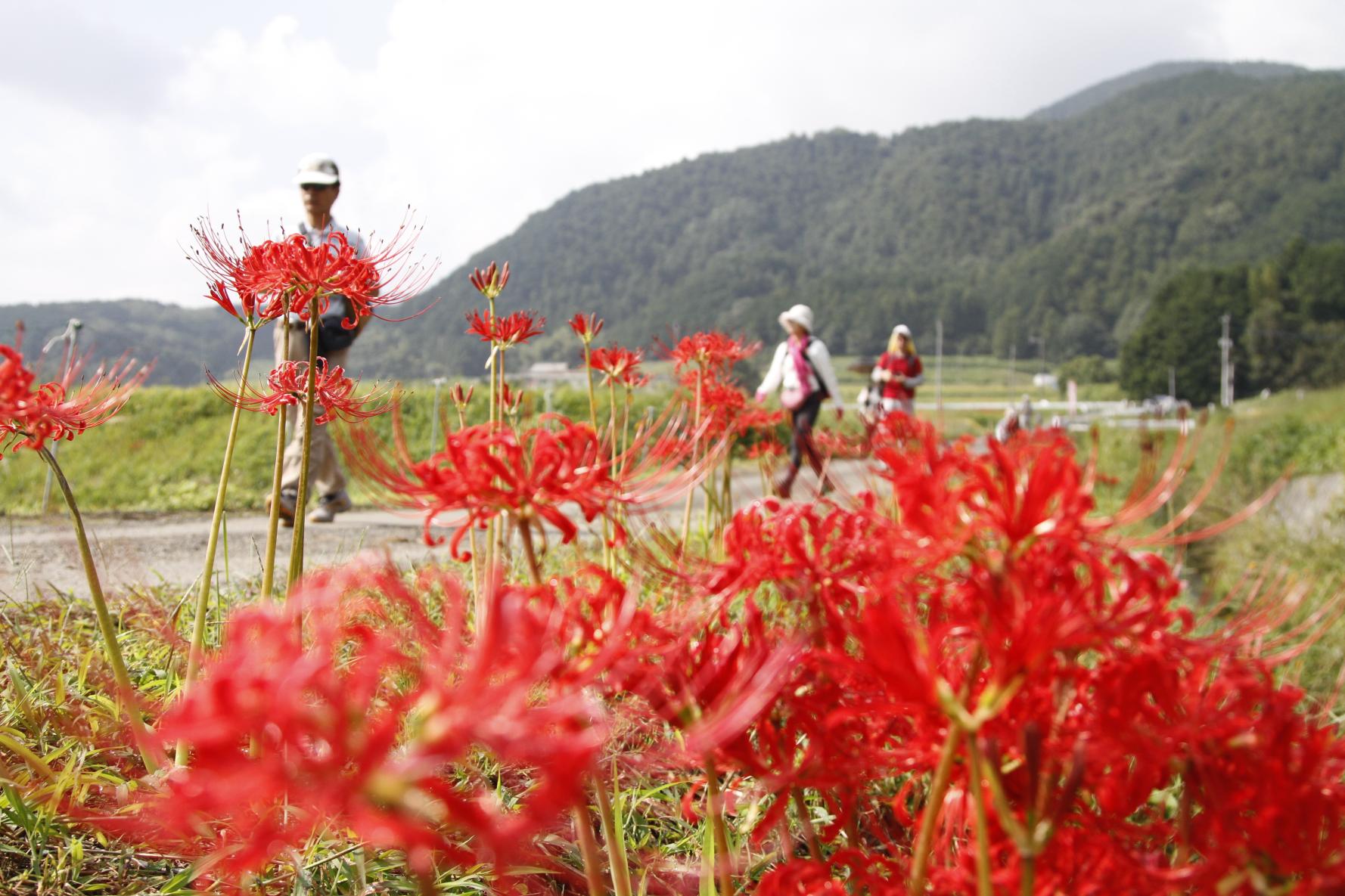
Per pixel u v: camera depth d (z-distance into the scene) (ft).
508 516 4.10
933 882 4.54
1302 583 4.65
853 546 4.51
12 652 9.21
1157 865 4.22
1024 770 4.21
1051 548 3.80
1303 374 223.51
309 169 15.89
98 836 6.68
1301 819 3.94
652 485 4.62
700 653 4.44
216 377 7.94
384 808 2.72
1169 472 4.01
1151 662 3.85
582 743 2.93
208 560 7.55
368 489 4.15
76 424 6.77
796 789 5.22
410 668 3.05
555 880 7.13
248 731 2.67
